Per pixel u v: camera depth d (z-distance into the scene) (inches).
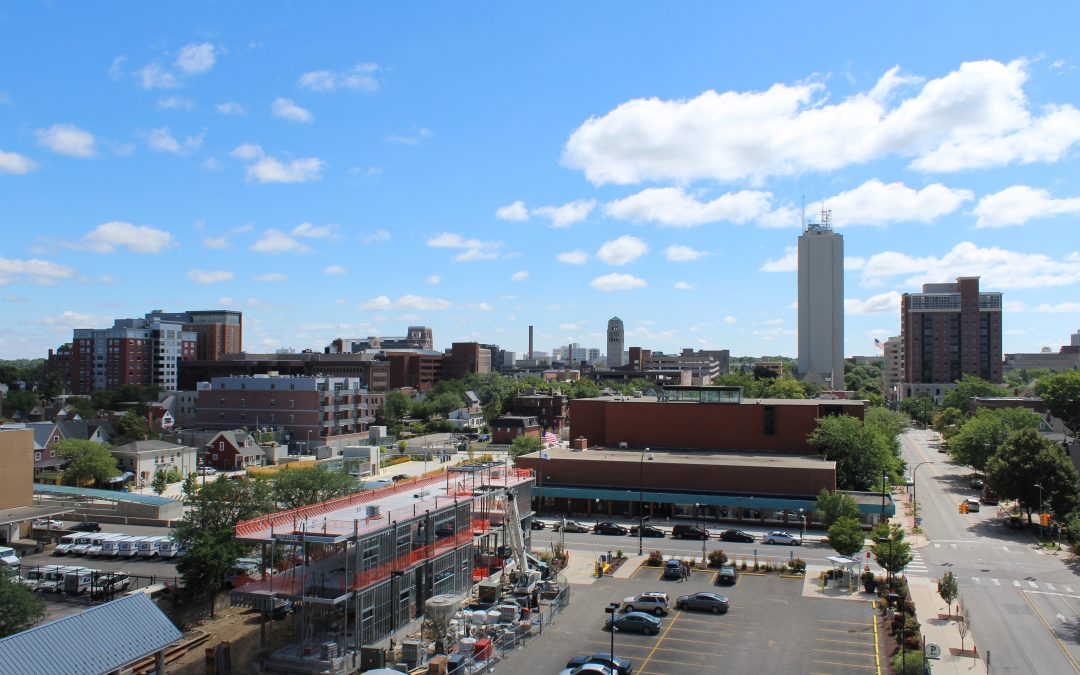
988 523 3646.7
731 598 2416.3
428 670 1779.0
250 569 2645.2
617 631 2101.4
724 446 4493.1
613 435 4655.5
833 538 2662.4
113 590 2517.2
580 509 3959.2
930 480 5034.5
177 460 5221.5
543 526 3570.4
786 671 1808.6
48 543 3280.0
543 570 2659.9
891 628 2081.7
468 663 1793.8
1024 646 1989.4
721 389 4768.7
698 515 3789.4
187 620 2252.7
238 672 1811.0
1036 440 3599.9
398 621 2014.0
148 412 7190.0
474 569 2576.3
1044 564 2854.3
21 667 1215.6
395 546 2015.3
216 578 2292.1
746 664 1854.1
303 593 1815.9
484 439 7559.1
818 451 4249.5
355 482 3186.5
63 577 2568.9
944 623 2167.8
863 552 3029.0
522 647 1977.1
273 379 6491.1
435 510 2197.3
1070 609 2299.5
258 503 2559.1
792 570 2741.1
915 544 3198.8
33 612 1792.6
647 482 3907.5
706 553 3038.9
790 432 4392.2
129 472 4859.7
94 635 1352.1
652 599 2255.2
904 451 6653.5
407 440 7042.3
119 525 3641.7
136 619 1434.5
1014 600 2394.2
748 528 3560.5
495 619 2138.3
